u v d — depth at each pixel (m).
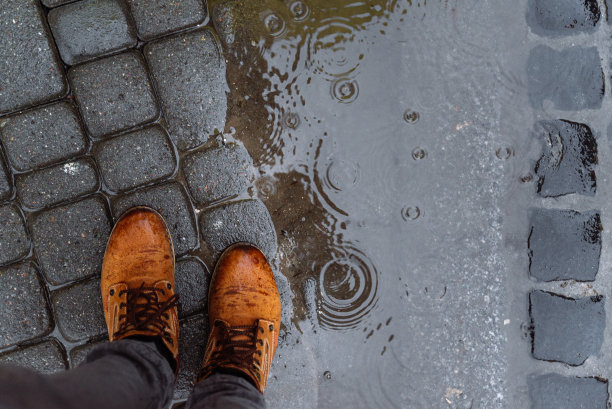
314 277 1.56
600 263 1.59
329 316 1.57
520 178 1.58
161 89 1.50
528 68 1.59
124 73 1.48
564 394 1.58
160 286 1.44
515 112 1.59
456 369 1.58
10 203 1.47
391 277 1.58
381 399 1.57
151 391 1.17
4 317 1.46
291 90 1.55
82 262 1.49
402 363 1.58
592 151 1.59
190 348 1.52
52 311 1.48
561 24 1.59
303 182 1.56
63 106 1.47
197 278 1.53
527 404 1.58
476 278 1.58
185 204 1.52
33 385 0.83
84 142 1.48
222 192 1.53
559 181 1.59
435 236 1.58
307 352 1.56
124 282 1.43
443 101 1.58
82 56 1.47
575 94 1.59
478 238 1.58
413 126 1.58
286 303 1.57
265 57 1.54
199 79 1.51
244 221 1.54
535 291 1.59
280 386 1.55
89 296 1.49
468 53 1.59
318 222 1.57
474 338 1.58
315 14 1.55
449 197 1.58
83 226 1.48
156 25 1.50
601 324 1.59
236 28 1.53
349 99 1.57
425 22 1.58
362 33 1.57
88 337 1.49
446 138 1.58
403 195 1.58
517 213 1.59
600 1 1.59
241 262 1.50
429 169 1.58
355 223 1.57
